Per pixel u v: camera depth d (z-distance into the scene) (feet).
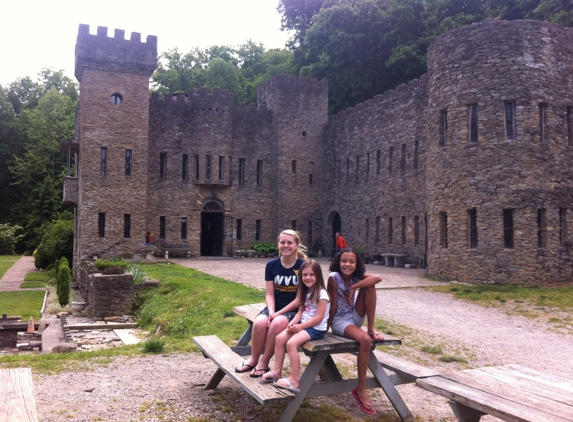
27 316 75.77
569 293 59.67
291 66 192.24
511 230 67.00
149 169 123.24
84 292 87.40
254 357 20.12
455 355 33.22
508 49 68.18
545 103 67.72
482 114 69.26
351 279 21.11
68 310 77.71
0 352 50.67
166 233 124.16
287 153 135.74
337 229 135.64
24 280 120.98
